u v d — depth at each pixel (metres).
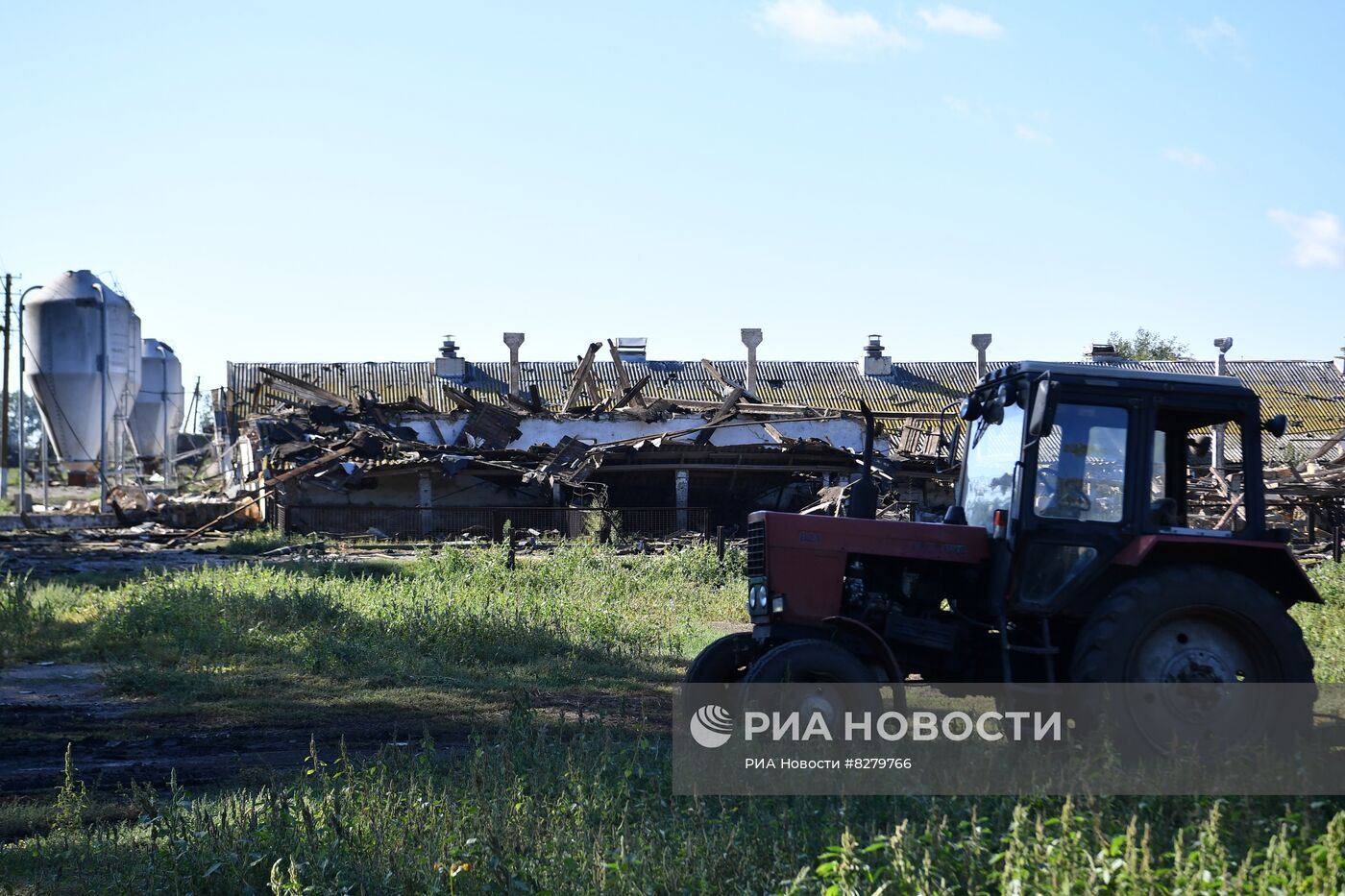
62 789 6.66
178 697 10.38
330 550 27.44
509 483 33.94
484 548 26.52
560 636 13.46
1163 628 7.75
